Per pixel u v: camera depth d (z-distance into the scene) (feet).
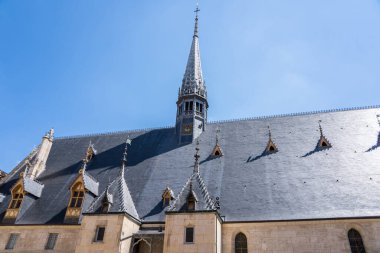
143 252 87.20
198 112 140.26
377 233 77.10
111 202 89.71
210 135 131.34
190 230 80.12
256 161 109.19
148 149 131.64
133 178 113.29
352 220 79.66
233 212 89.51
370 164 96.22
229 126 135.23
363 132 112.06
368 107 126.93
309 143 112.57
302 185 93.86
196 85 147.54
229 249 82.74
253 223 84.64
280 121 130.52
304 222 81.92
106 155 132.77
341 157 102.06
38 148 139.64
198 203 84.48
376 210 80.02
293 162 104.63
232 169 107.65
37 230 96.84
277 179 98.43
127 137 144.36
